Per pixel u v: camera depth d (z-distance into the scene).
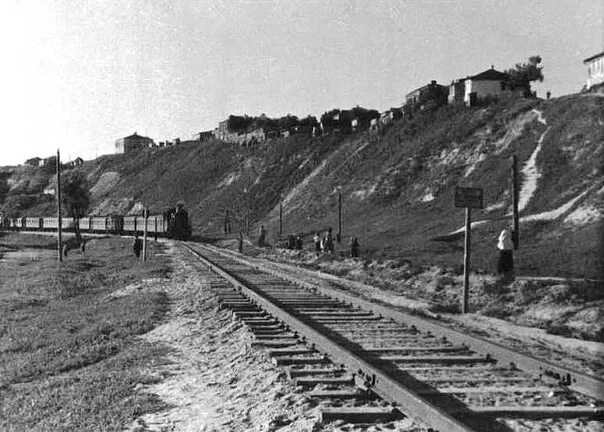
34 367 12.18
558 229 39.88
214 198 128.12
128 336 13.83
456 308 17.33
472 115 84.31
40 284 30.11
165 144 196.75
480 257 30.12
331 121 132.75
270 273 27.19
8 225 116.75
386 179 80.94
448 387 7.25
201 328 13.12
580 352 10.55
